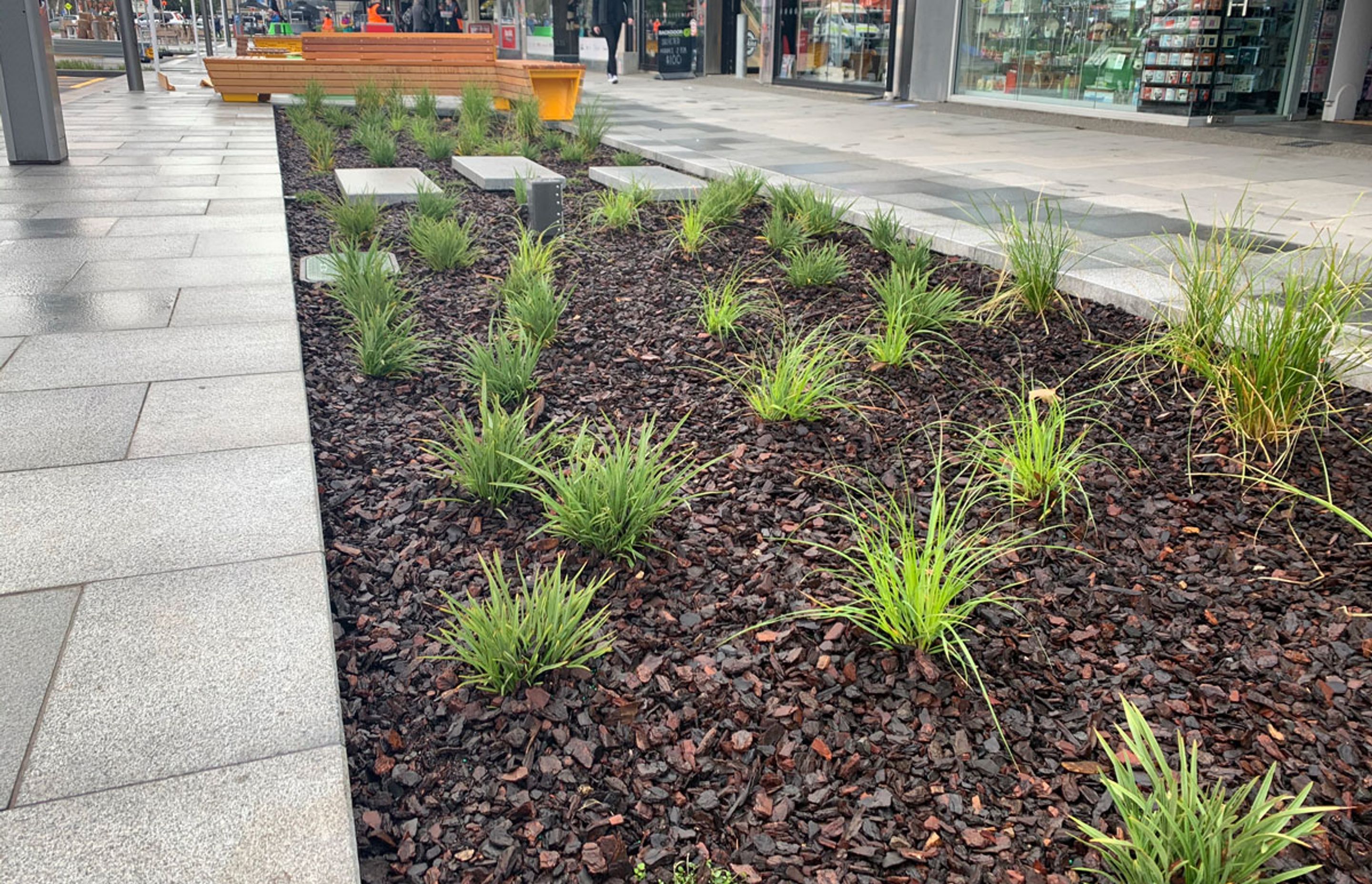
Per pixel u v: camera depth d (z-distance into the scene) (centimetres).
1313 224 776
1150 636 294
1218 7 1423
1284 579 317
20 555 315
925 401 456
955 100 1967
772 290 622
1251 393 390
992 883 214
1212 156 1195
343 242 756
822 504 369
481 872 216
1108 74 1622
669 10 2966
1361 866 217
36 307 578
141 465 379
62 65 2936
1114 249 679
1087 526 348
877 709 266
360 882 203
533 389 479
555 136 1327
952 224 755
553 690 271
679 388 480
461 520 362
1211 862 199
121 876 197
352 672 280
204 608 289
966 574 296
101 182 1010
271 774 226
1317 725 257
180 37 4638
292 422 422
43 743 234
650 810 234
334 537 350
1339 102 1534
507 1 3994
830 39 2303
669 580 324
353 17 4338
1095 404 437
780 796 238
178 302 591
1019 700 269
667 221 823
